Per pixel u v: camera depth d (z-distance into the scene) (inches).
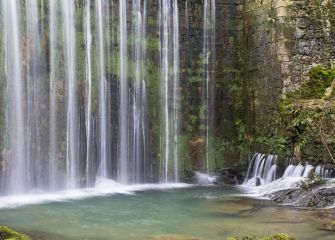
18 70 552.4
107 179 607.2
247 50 661.3
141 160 633.0
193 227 409.4
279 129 589.3
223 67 673.6
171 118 653.9
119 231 397.7
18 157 548.4
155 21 648.4
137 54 637.3
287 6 593.3
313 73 589.6
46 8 575.2
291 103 581.3
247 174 633.6
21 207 483.2
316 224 406.3
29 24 562.3
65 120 583.2
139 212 468.4
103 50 614.9
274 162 585.9
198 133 665.0
